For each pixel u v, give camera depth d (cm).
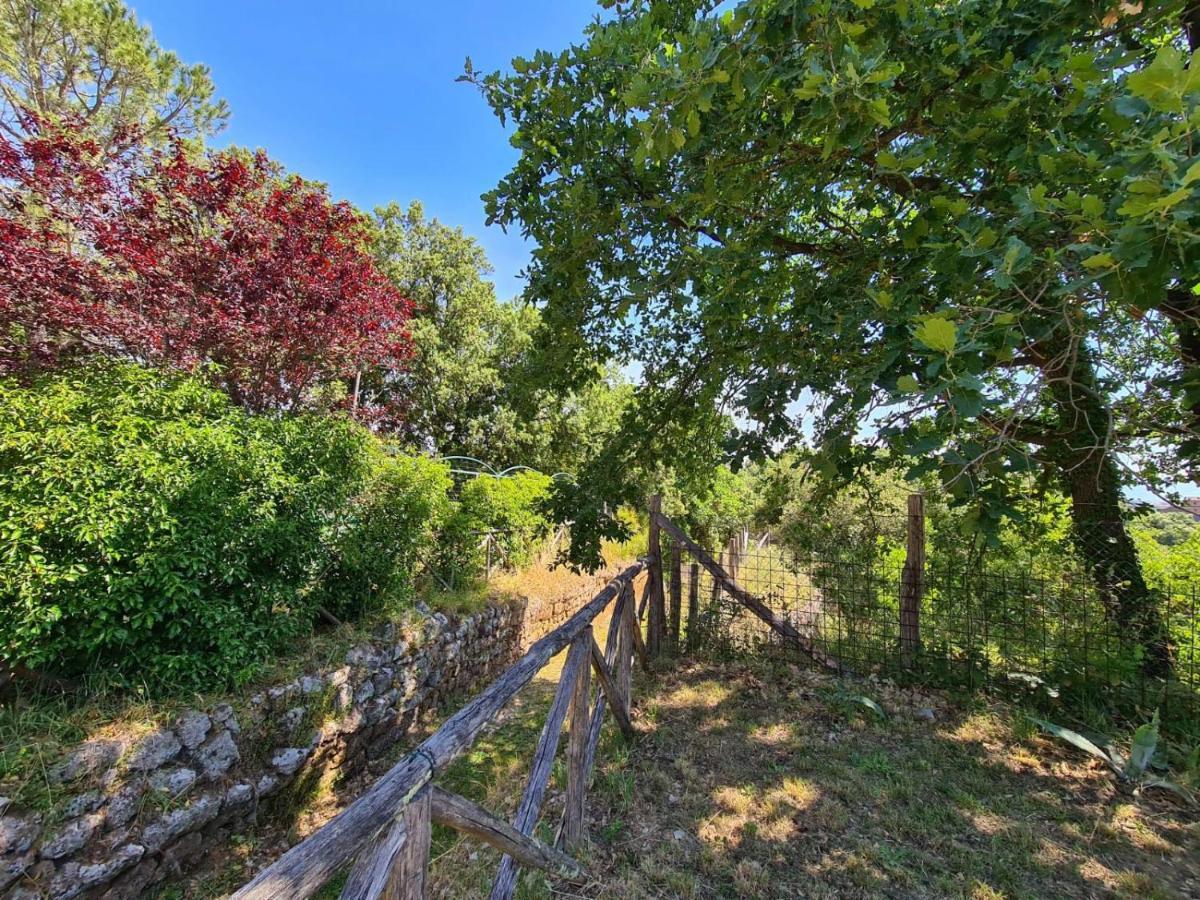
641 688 397
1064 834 234
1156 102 96
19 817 203
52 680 256
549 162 277
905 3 170
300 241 541
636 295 258
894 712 350
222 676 288
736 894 205
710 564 465
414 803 111
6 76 760
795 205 335
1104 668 326
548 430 1456
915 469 155
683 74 153
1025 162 190
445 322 1400
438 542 554
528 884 209
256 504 329
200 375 413
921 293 201
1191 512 254
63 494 250
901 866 216
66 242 470
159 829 239
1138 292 109
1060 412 293
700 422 455
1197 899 197
